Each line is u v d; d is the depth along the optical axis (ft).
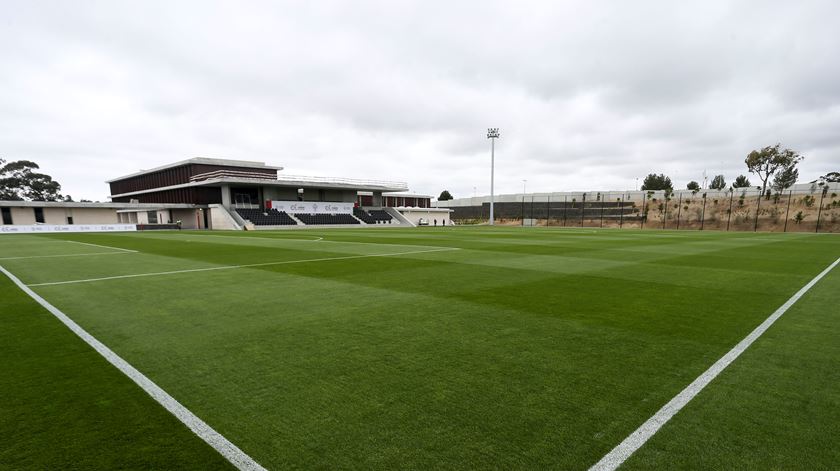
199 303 20.54
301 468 7.24
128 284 26.03
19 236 87.51
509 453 7.68
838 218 133.80
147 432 8.45
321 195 178.29
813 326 16.58
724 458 7.52
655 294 22.84
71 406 9.59
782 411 9.37
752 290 24.22
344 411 9.35
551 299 21.45
